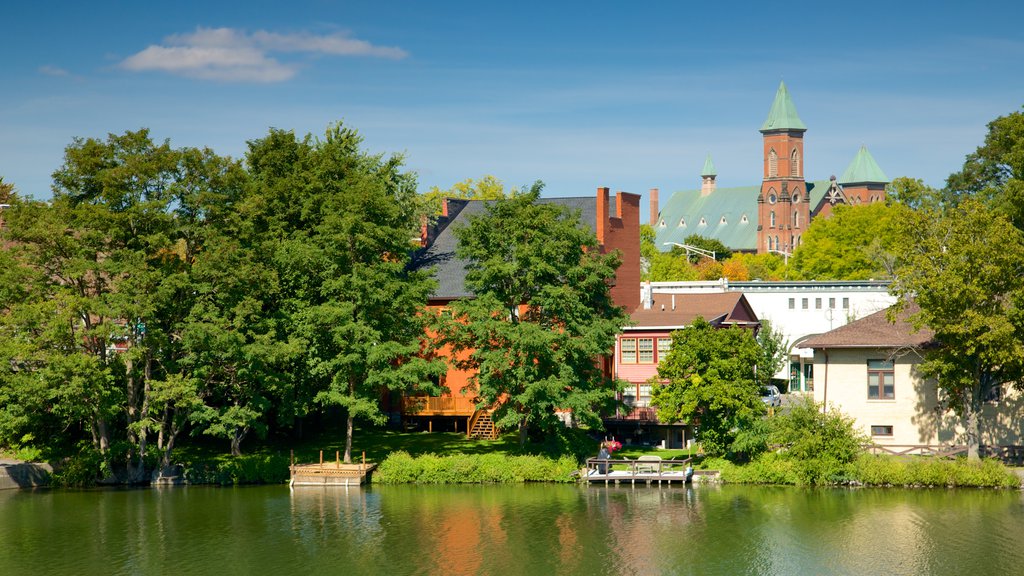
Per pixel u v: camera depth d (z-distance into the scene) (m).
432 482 64.81
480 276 67.12
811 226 165.88
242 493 61.81
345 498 60.09
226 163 64.25
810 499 57.72
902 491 59.47
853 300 108.38
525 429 67.81
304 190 68.56
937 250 61.59
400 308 65.88
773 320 109.88
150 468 65.88
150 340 61.50
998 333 56.31
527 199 66.88
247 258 62.22
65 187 62.88
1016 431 63.25
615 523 52.84
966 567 44.16
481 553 47.62
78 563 46.69
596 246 72.12
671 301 87.69
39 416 62.16
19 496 60.88
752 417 63.00
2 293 59.75
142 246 62.03
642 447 72.31
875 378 65.75
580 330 64.88
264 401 63.53
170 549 48.78
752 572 44.25
